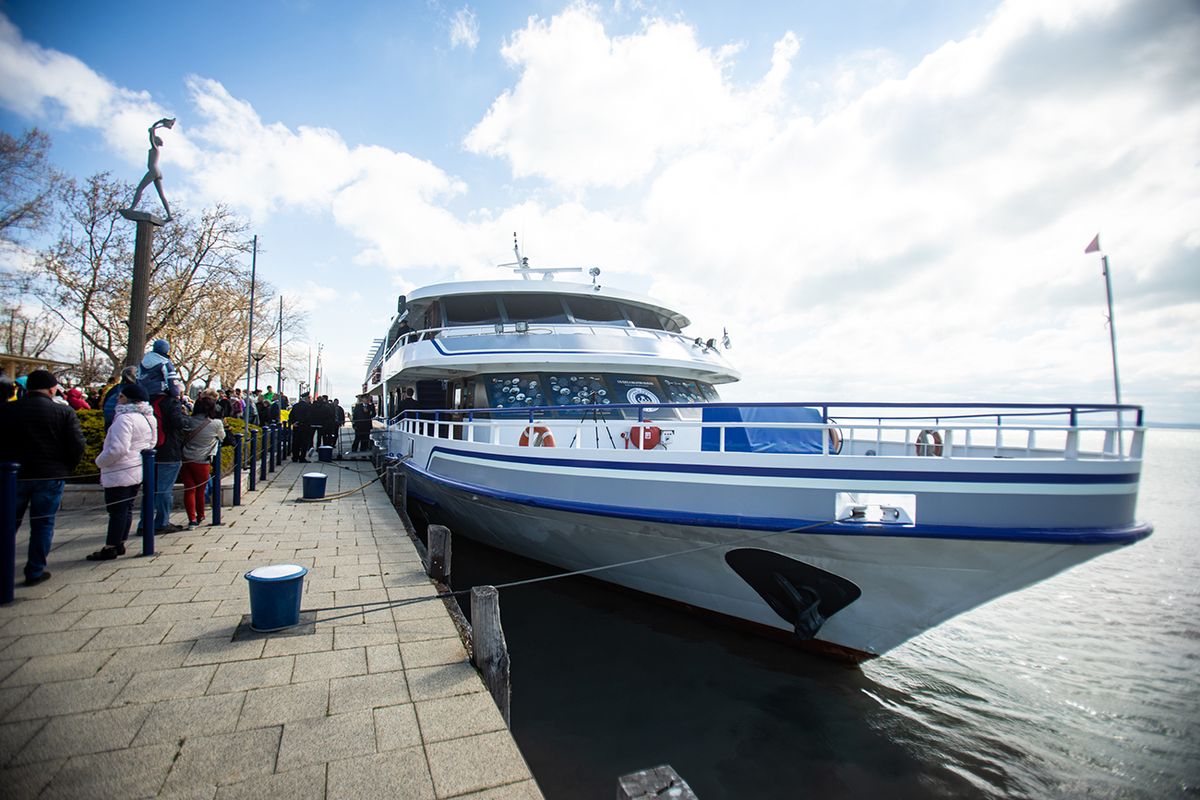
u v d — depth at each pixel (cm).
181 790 272
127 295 2528
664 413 836
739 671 596
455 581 841
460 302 983
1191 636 939
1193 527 2088
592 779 439
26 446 527
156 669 385
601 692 558
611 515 589
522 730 498
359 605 509
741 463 521
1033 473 452
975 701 636
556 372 873
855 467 480
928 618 520
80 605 491
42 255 2330
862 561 503
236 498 971
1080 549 455
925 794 462
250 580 452
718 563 579
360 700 355
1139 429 468
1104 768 520
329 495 1074
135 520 816
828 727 519
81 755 294
